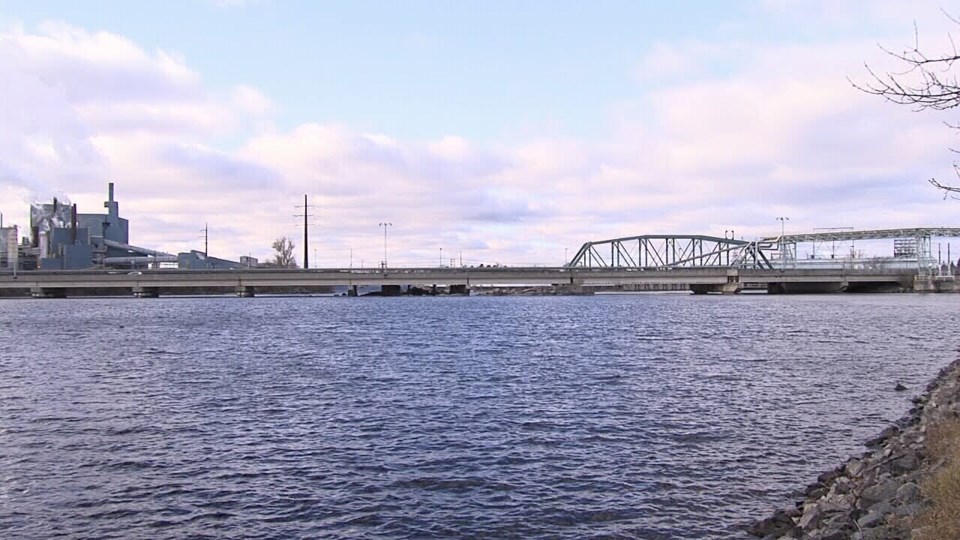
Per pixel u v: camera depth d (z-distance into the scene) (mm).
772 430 27328
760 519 17609
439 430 27344
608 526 17312
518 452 24000
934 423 23812
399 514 18172
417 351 56688
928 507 14078
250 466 22500
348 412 31000
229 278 163500
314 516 18094
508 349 58188
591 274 172250
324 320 98812
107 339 69500
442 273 167375
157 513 18344
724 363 48312
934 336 68562
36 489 20297
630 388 37250
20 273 167000
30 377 42531
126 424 28781
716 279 187375
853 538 14461
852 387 37656
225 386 38531
